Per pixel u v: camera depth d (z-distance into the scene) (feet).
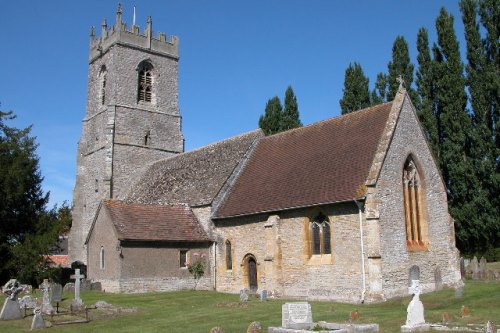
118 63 181.98
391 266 95.45
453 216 141.38
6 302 79.36
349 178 101.14
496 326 60.34
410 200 105.29
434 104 151.84
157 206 129.29
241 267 118.83
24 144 135.44
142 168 181.47
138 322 77.10
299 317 63.52
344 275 97.19
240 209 119.75
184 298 105.50
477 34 145.48
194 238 125.18
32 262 122.93
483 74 142.51
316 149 118.52
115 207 123.85
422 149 108.47
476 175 139.33
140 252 119.03
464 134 142.20
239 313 81.92
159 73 191.52
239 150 140.77
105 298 105.70
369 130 109.60
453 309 79.56
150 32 189.78
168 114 191.01
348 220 97.81
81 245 184.96
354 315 70.79
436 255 106.01
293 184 112.88
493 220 134.72
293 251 106.73
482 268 121.19
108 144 176.35
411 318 61.82
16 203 128.88
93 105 191.72
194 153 160.66
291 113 200.64
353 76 179.42
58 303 87.10
